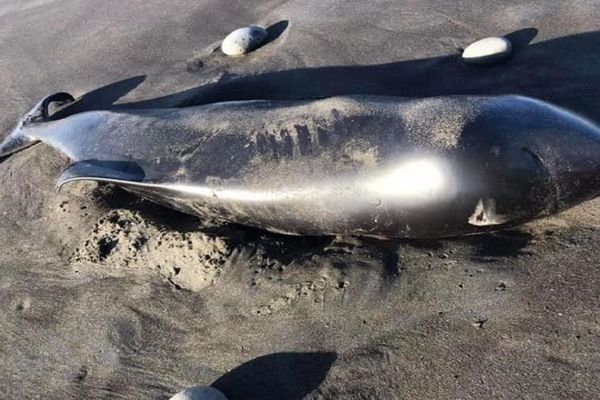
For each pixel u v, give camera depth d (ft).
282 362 10.68
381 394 9.89
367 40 17.92
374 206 11.16
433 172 10.66
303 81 17.04
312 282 11.60
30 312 12.80
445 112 11.12
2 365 11.96
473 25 17.48
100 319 12.28
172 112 14.02
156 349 11.50
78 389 11.19
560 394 9.07
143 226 13.53
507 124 10.78
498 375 9.57
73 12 23.48
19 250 14.32
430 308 10.78
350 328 10.85
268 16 20.33
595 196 11.26
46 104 17.60
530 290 10.52
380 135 11.22
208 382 10.73
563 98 14.28
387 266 11.53
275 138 12.07
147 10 22.34
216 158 12.39
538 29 16.63
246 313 11.59
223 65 18.52
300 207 11.64
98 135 14.34
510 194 10.61
